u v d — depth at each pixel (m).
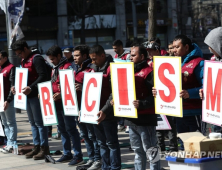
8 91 7.42
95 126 5.48
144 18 36.16
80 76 5.72
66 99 5.84
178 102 4.17
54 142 8.63
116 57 8.38
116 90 4.73
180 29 37.78
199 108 4.78
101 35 35.12
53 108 6.28
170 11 37.16
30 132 10.01
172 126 6.37
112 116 5.16
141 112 4.54
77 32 34.38
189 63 4.73
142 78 4.56
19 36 11.60
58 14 33.03
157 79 4.36
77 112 5.67
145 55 4.65
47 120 6.43
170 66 4.21
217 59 4.47
